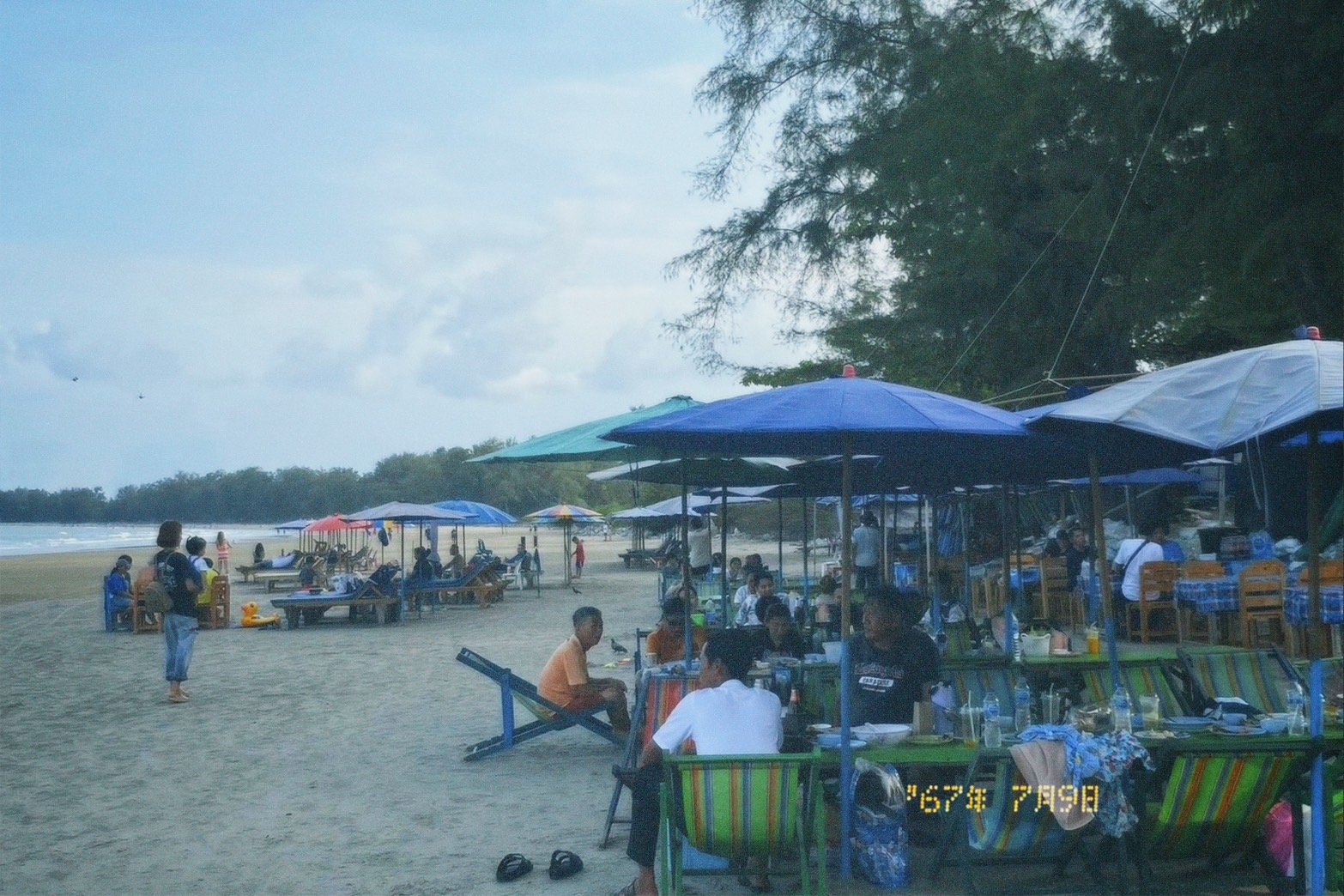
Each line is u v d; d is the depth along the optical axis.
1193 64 17.56
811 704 7.43
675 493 27.84
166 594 13.53
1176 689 7.30
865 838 5.95
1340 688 6.54
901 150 24.69
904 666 6.73
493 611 27.47
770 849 5.38
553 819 7.73
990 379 26.27
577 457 8.38
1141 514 23.36
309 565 37.97
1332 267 16.70
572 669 9.74
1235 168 17.00
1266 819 5.45
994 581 18.64
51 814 8.24
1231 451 6.59
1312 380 5.04
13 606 32.91
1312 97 15.45
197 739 11.16
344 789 8.77
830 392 5.83
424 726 11.54
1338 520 15.59
